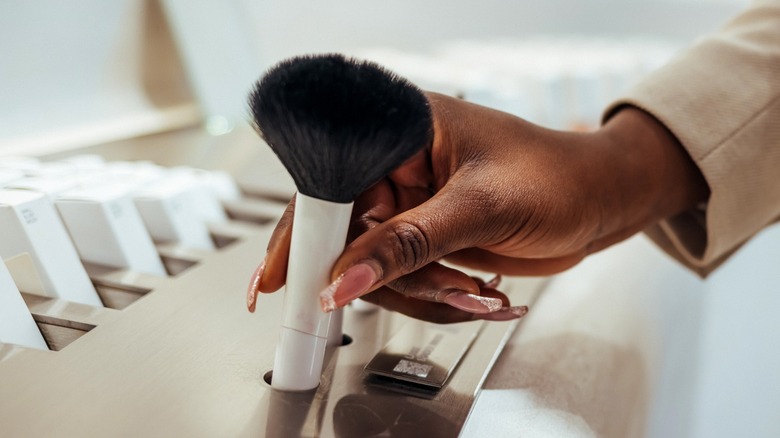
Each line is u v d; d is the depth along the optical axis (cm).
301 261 25
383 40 88
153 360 29
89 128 58
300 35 79
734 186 42
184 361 29
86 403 25
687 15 109
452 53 89
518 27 100
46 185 38
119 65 62
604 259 48
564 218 33
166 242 42
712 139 41
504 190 30
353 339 32
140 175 45
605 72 88
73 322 32
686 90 42
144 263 39
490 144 32
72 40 56
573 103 82
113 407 25
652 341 39
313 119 21
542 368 32
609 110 45
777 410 82
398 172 32
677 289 49
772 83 43
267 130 22
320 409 26
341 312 31
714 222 43
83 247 38
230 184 53
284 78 22
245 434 24
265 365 29
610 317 39
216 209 48
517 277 40
